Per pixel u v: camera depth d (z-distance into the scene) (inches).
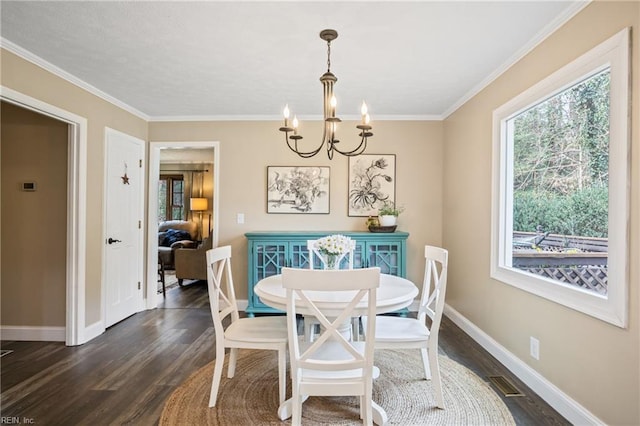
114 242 139.1
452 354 111.5
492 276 110.9
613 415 65.4
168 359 107.3
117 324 140.7
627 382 62.5
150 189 163.5
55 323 122.9
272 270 148.9
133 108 150.3
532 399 84.5
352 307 63.4
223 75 114.1
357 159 162.1
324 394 64.9
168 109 152.2
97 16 79.8
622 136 63.1
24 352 112.3
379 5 75.1
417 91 128.6
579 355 73.8
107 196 134.6
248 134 163.5
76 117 117.6
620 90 63.5
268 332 85.4
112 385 91.0
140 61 103.6
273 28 84.8
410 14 78.4
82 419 76.2
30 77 100.1
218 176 163.9
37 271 122.8
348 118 161.3
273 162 163.3
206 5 75.3
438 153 161.3
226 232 163.9
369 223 155.3
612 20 65.7
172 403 82.6
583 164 76.7
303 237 147.5
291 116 159.8
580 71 73.9
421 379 95.1
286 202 162.7
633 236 61.6
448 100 138.9
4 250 123.1
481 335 118.9
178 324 140.9
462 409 80.4
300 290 62.6
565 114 82.6
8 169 122.7
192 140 163.9
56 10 77.4
